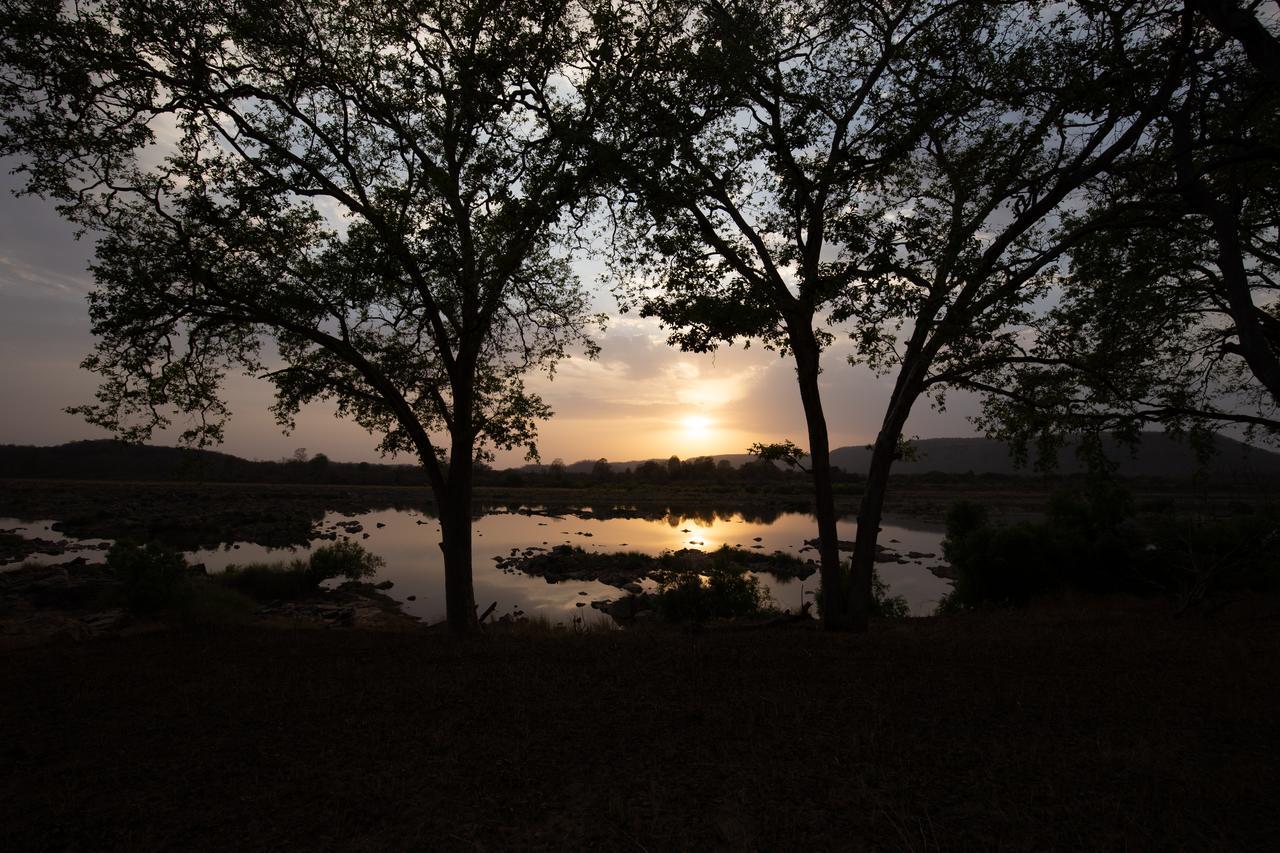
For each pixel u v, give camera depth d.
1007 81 10.12
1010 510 62.44
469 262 12.74
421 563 34.09
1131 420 12.46
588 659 9.56
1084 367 12.13
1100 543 19.92
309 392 13.63
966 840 4.30
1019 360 12.16
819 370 13.12
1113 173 9.56
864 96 12.27
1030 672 8.53
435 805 4.91
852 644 10.62
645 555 36.25
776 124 12.16
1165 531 18.97
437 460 13.91
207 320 12.23
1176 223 10.48
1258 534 16.03
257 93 11.90
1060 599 18.83
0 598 21.05
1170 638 10.88
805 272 12.05
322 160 12.72
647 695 7.57
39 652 10.68
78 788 5.27
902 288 10.32
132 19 10.66
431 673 8.73
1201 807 4.70
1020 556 20.11
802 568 33.34
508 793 5.10
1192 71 8.05
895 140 10.74
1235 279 6.97
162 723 6.75
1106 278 12.90
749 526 59.72
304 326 12.88
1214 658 9.20
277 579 25.16
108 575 24.36
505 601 25.17
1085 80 9.07
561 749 5.95
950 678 8.23
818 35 11.88
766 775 5.36
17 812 4.88
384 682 8.23
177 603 16.02
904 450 13.71
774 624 14.13
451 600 13.66
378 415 15.20
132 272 11.44
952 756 5.68
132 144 11.16
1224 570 15.93
